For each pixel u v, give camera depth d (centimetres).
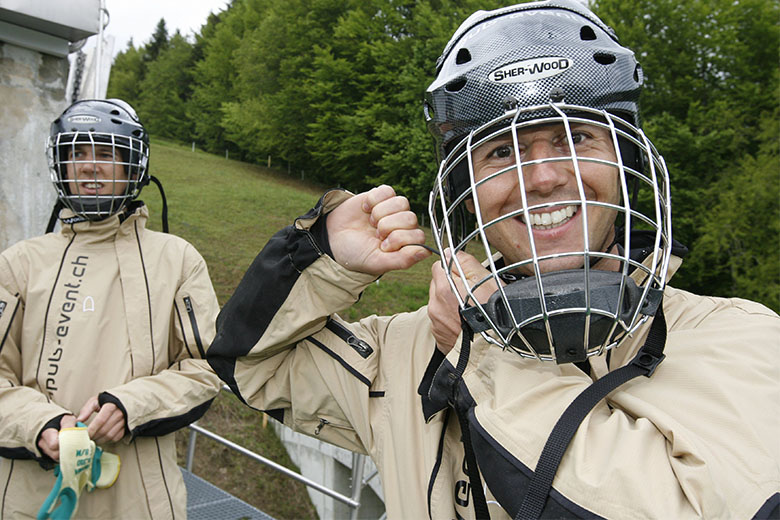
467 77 92
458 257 93
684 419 71
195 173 1454
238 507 292
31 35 300
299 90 1644
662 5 1282
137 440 172
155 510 171
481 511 84
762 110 1220
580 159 73
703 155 1186
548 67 87
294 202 1244
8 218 301
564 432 69
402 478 99
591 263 92
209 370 183
